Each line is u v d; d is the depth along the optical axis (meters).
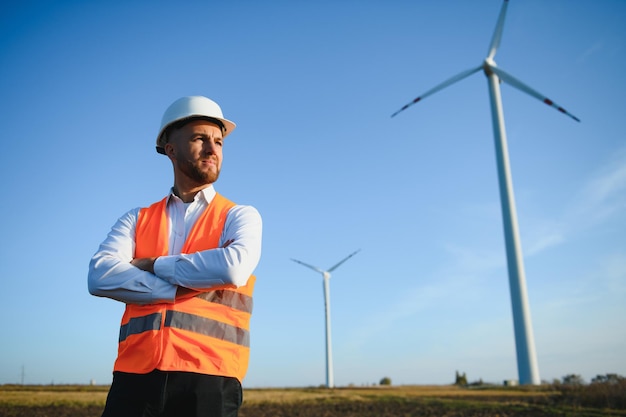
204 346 3.07
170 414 3.02
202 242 3.47
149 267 3.21
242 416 25.88
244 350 3.27
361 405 32.53
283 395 44.66
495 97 50.69
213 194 3.73
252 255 3.29
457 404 31.38
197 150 3.55
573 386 35.09
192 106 3.59
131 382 3.00
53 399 30.45
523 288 52.66
